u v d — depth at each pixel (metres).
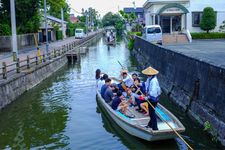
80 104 16.20
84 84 21.28
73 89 19.73
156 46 22.73
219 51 26.45
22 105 16.09
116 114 12.09
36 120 13.79
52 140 11.48
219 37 40.44
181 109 14.38
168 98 16.66
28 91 19.23
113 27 127.31
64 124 13.18
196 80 13.21
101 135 11.83
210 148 10.14
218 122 10.63
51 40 56.38
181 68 15.59
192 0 41.38
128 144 10.90
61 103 16.45
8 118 14.12
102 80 16.14
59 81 22.61
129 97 13.77
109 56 38.56
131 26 70.62
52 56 29.11
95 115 14.32
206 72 12.20
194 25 41.84
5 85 15.74
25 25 40.22
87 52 44.22
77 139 11.48
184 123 12.50
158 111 12.33
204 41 38.50
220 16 41.75
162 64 20.11
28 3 35.19
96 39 75.88
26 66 21.58
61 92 18.97
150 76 10.58
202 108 12.20
